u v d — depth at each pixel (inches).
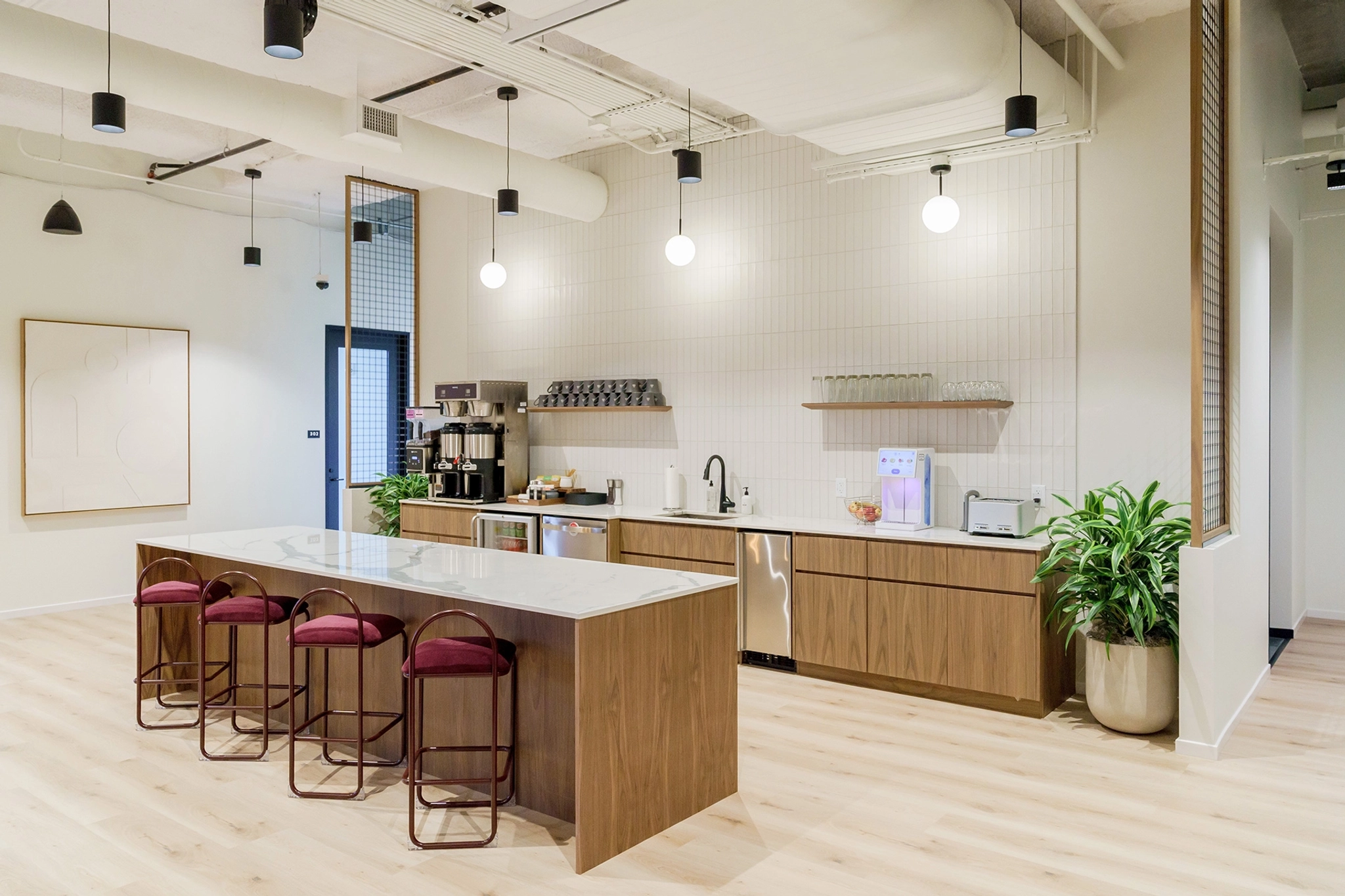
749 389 240.7
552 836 126.5
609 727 119.3
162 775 147.1
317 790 141.4
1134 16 182.9
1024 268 197.8
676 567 225.1
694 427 251.9
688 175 197.2
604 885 112.3
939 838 125.1
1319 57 235.5
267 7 125.7
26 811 132.7
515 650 135.1
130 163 289.9
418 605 151.7
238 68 212.4
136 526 294.7
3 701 186.2
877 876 114.6
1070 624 187.2
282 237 332.8
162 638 193.3
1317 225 263.3
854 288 221.9
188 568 198.2
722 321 245.8
